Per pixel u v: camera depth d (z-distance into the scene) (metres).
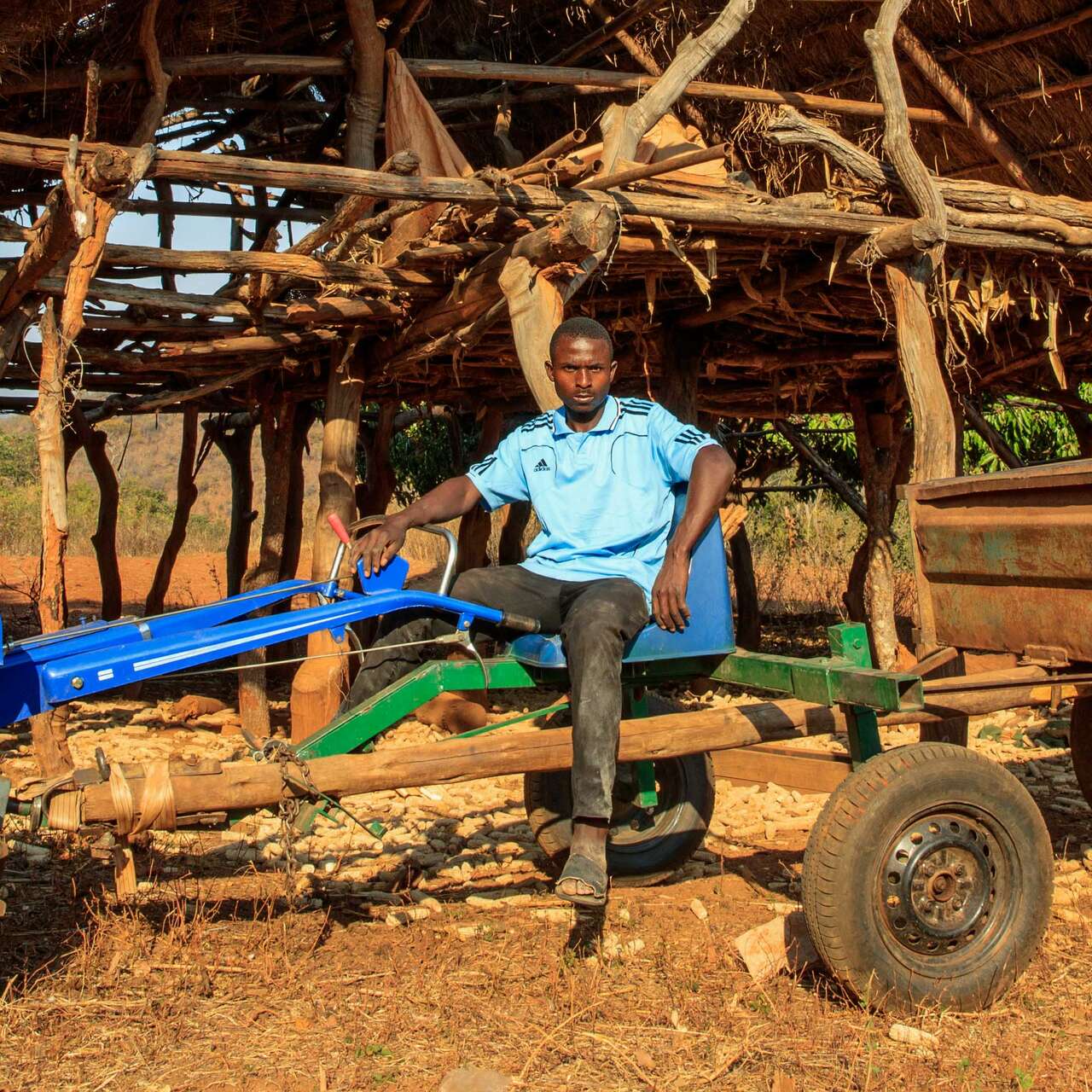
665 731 3.91
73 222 4.77
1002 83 7.05
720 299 7.32
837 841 3.43
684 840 4.78
